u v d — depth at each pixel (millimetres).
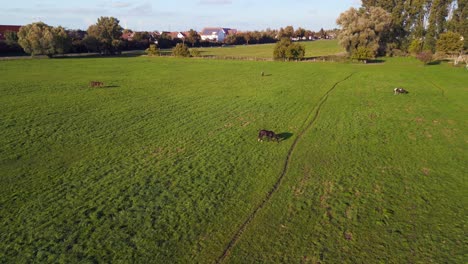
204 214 16375
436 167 21844
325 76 63344
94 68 76750
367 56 88375
